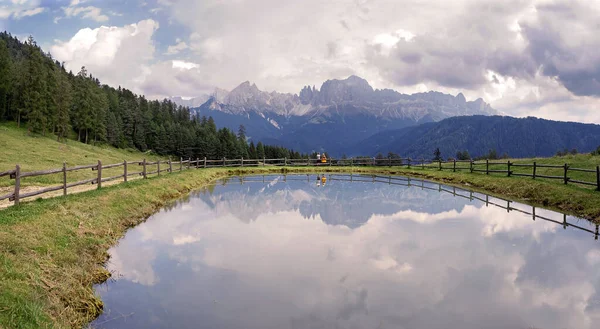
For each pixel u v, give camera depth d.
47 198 14.59
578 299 8.34
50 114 72.94
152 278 9.78
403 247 12.33
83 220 12.91
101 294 8.84
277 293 8.79
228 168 44.97
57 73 100.06
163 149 125.00
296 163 51.56
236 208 19.75
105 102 116.12
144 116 129.50
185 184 27.44
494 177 27.80
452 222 16.05
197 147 129.38
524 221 16.08
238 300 8.45
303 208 19.70
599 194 17.53
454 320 7.40
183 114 182.25
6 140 47.31
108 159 59.78
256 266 10.65
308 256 11.49
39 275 8.00
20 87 79.88
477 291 8.82
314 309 7.95
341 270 10.23
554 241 12.85
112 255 11.62
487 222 16.02
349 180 35.19
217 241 13.25
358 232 14.44
